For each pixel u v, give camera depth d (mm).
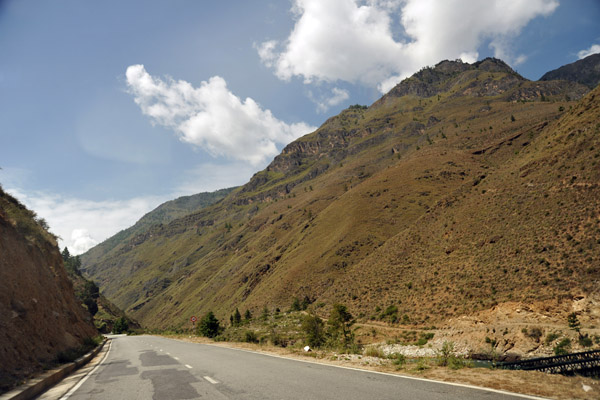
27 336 14375
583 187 48219
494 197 65875
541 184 57062
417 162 162875
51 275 26844
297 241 162875
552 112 168875
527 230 50750
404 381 8242
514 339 37125
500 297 43812
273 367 11781
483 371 8961
